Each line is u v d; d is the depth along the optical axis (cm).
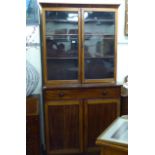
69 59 281
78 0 288
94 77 288
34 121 244
